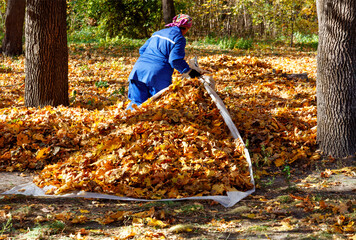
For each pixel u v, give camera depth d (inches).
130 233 115.6
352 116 189.3
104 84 358.0
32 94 258.7
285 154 195.3
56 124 213.6
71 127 207.0
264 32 941.8
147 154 170.9
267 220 131.0
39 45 251.9
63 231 118.8
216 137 197.0
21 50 560.4
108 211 134.8
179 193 152.6
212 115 208.1
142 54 222.4
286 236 117.4
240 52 635.5
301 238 115.5
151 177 158.9
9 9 537.0
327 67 191.8
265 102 293.0
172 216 133.1
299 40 858.8
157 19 886.4
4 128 204.1
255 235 119.0
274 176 178.9
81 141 192.9
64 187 151.4
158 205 140.6
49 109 239.1
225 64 453.7
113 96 318.3
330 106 192.5
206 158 169.6
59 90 263.0
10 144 199.0
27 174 175.5
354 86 188.5
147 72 213.6
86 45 640.4
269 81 382.9
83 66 459.8
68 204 141.3
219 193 152.7
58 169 167.5
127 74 432.8
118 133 185.5
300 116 248.1
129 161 165.3
